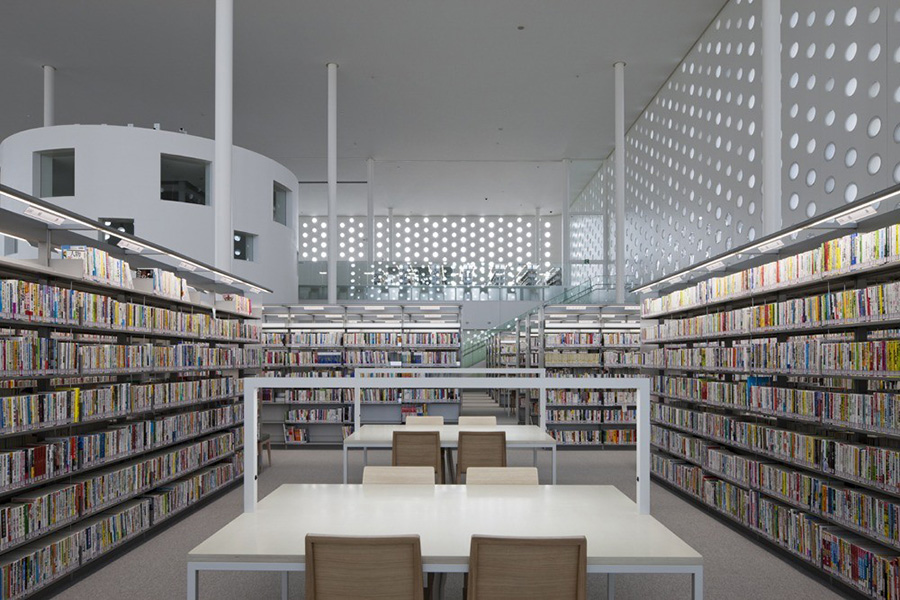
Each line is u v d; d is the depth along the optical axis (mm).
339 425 11266
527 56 13594
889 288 4113
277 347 11883
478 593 2686
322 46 13180
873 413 4219
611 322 12219
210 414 7273
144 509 5566
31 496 4289
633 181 17484
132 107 16516
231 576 4730
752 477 5691
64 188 12062
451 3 11570
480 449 5961
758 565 4988
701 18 12023
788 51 9039
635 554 2789
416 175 22281
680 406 8328
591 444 10820
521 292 19391
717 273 7598
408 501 3623
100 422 5562
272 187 14242
